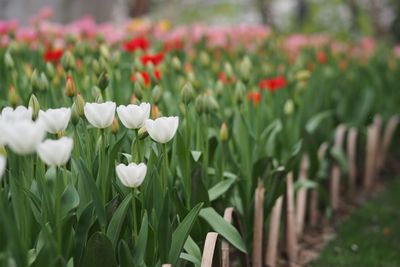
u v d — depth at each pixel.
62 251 2.67
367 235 5.55
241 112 4.19
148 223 2.89
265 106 5.12
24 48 5.98
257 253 4.14
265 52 7.27
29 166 2.95
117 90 4.35
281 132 5.07
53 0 10.72
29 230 2.63
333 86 6.93
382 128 7.45
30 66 5.29
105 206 2.89
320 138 5.96
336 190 6.10
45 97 3.80
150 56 4.40
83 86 4.38
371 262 4.95
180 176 3.64
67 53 4.24
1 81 5.27
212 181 4.00
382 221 5.95
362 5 17.81
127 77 5.30
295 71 6.16
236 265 4.62
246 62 4.33
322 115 5.74
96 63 4.06
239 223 3.78
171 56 6.47
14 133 2.10
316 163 5.44
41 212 2.81
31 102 2.96
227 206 4.13
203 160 3.84
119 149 3.24
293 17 19.55
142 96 3.78
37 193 2.97
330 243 5.36
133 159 2.96
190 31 7.46
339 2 18.88
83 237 2.77
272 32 7.81
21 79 4.91
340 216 6.10
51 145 2.21
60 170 3.03
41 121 2.14
